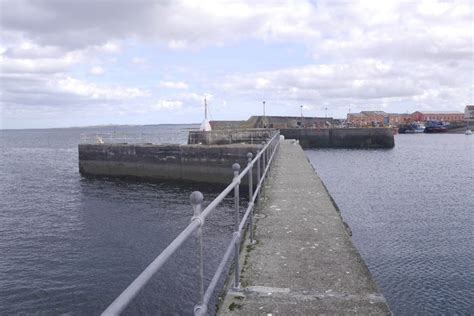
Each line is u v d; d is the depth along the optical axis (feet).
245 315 12.82
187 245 45.80
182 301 34.12
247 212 17.70
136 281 5.45
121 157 112.57
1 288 37.63
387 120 348.79
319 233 21.45
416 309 30.78
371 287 14.84
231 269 16.92
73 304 34.86
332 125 232.32
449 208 63.72
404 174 106.83
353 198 74.33
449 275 36.68
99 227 57.36
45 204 75.10
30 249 48.16
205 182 98.78
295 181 38.01
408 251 43.29
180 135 340.39
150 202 75.56
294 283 15.20
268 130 126.31
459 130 358.84
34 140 424.05
